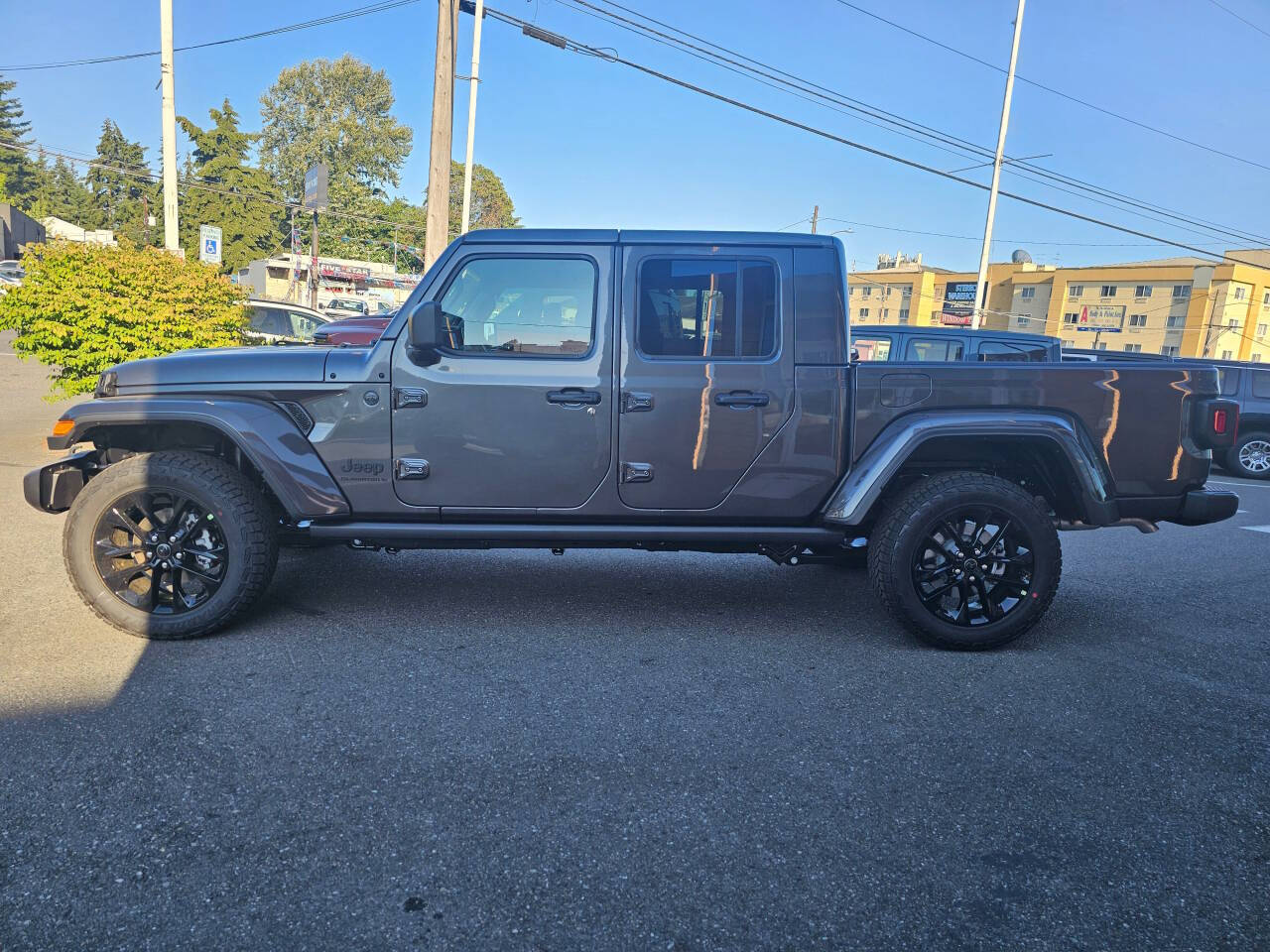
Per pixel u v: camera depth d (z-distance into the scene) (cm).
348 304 4319
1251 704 375
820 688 376
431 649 409
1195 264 7112
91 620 432
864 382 418
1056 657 426
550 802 275
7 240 5462
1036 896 236
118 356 867
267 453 401
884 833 264
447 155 1187
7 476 778
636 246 417
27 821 254
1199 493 434
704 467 420
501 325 415
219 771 287
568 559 591
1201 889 241
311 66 7356
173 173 1466
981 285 2766
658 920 221
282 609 462
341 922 216
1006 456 449
